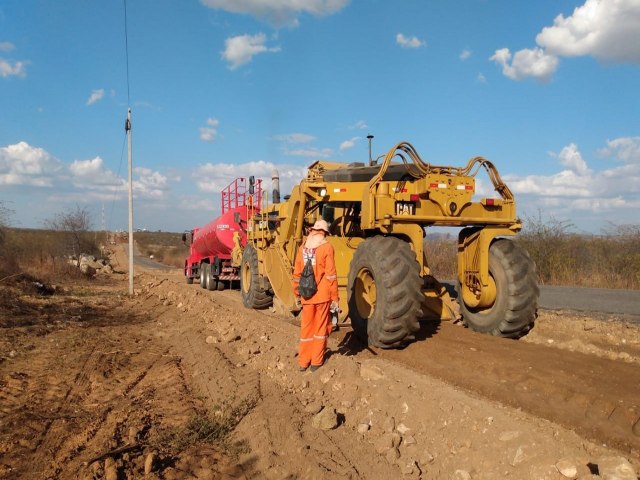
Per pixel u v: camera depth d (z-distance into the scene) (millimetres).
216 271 18141
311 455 4254
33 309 12961
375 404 5039
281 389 5984
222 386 6355
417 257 6789
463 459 3908
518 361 5871
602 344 6664
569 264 15367
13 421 5469
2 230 23156
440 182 6879
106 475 4125
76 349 8844
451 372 5715
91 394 6438
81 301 15492
